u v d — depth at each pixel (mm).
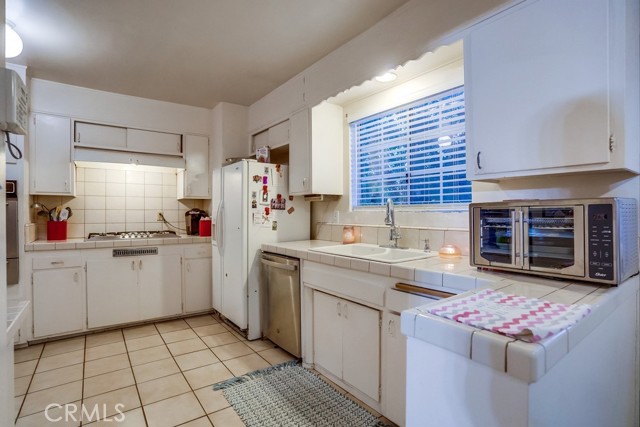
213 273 3574
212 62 2689
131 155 3439
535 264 1330
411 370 838
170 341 2930
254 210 2990
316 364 2350
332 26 2184
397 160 2602
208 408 1923
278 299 2697
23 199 2725
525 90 1425
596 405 955
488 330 718
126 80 3035
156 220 3955
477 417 703
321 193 2867
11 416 1416
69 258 3006
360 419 1812
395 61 2023
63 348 2781
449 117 2234
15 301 1637
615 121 1209
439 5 1766
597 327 926
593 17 1244
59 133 3086
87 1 1905
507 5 1481
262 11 2018
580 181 1495
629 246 1249
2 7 1120
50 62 2670
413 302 1623
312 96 2744
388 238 2561
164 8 1980
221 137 3596
